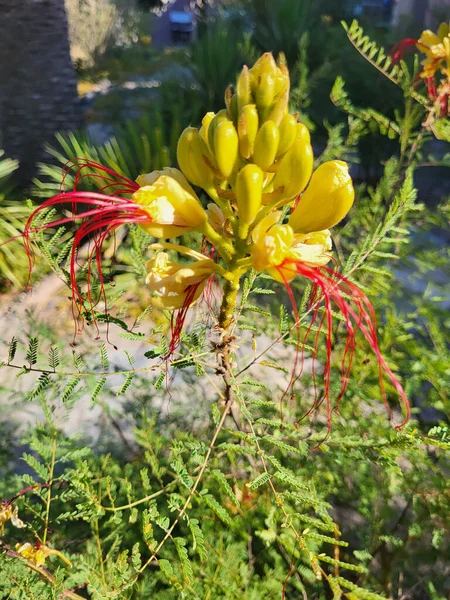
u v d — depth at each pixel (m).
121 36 3.05
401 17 1.19
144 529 0.18
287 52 0.94
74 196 0.18
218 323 0.20
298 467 0.31
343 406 0.31
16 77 0.83
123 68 2.48
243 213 0.17
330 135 0.38
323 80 0.92
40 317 0.43
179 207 0.18
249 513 0.29
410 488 0.29
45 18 0.82
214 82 0.87
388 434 0.24
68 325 0.43
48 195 0.71
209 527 0.28
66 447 0.31
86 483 0.22
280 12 0.96
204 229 0.18
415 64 0.38
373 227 0.36
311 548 0.24
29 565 0.21
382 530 0.30
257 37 0.99
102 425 0.42
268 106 0.16
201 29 1.47
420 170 0.91
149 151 0.68
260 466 0.29
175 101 0.88
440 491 0.27
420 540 0.31
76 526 0.33
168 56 2.65
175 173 0.19
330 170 0.17
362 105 0.95
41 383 0.20
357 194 0.46
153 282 0.18
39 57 0.84
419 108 0.38
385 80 0.92
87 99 1.67
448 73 0.37
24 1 0.80
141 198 0.18
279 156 0.17
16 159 0.88
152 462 0.25
